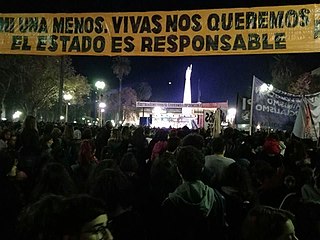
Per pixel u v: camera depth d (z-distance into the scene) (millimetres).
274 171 5883
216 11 12492
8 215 4465
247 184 5398
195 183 4590
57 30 13227
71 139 10445
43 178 4688
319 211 4824
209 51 12539
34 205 2199
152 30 12812
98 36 13047
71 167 7293
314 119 13008
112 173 4316
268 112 14156
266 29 12242
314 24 12008
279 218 2611
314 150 9188
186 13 12641
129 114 95750
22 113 55000
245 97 17453
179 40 12688
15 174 6641
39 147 7695
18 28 13398
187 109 54000
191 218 4457
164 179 5973
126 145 10406
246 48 12336
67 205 2104
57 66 55500
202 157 4656
